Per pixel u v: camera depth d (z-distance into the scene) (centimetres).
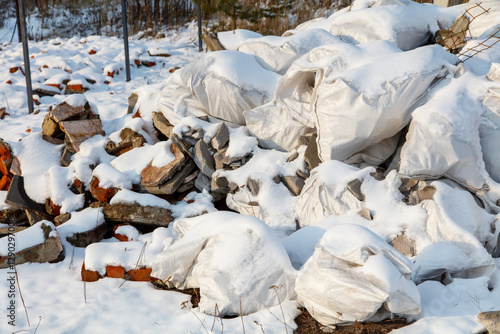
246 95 517
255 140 501
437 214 380
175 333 328
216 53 539
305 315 338
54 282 402
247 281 348
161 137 577
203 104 535
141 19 1517
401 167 402
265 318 334
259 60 562
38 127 708
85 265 405
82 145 552
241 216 380
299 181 465
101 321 344
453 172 405
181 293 381
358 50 469
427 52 447
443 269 361
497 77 429
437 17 582
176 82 570
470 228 382
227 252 361
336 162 436
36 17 1634
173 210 476
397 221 391
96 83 950
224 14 1167
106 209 480
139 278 402
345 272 314
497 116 416
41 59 1040
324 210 416
